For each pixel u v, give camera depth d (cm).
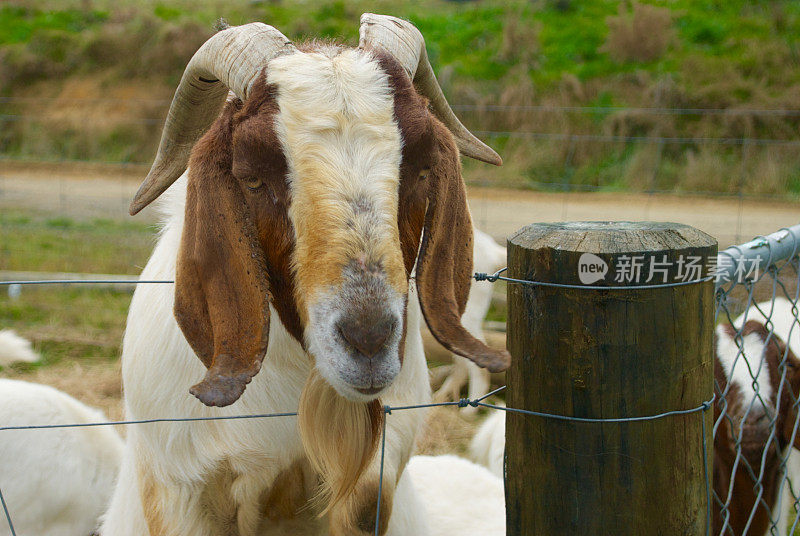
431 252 205
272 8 2248
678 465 181
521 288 180
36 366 666
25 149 1852
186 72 217
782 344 375
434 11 2178
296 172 185
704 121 1628
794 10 1923
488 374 670
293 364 228
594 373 173
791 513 468
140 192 235
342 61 195
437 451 551
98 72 2064
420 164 196
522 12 2081
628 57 1847
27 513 374
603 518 180
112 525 290
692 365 178
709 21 1914
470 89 1812
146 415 235
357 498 232
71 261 991
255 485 234
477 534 342
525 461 187
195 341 203
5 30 2217
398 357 182
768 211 1284
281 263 196
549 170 1560
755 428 356
